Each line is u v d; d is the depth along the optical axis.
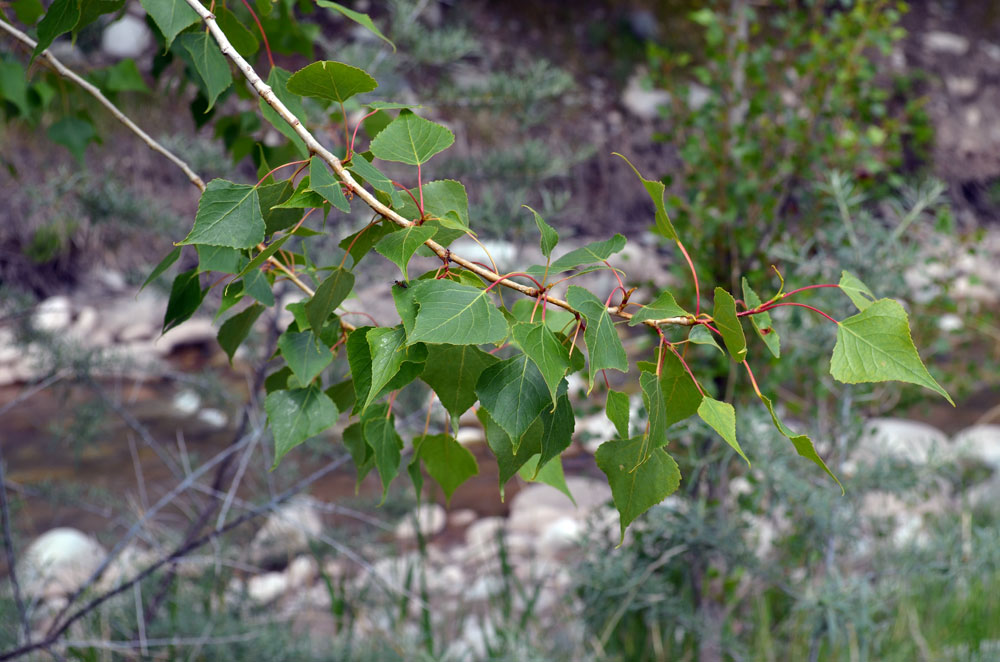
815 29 2.51
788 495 1.87
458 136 4.92
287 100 0.96
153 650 1.89
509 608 2.31
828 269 2.06
